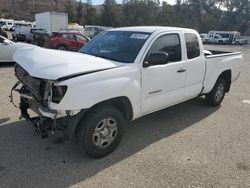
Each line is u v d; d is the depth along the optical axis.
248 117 6.10
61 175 3.57
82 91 3.49
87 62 3.83
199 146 4.56
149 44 4.45
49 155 4.03
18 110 5.72
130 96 4.09
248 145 4.68
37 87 3.62
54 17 32.66
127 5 80.75
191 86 5.46
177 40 5.04
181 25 82.31
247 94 8.31
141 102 4.36
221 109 6.59
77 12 91.38
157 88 4.59
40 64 3.61
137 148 4.38
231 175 3.75
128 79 4.03
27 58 3.89
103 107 3.88
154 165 3.90
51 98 3.46
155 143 4.59
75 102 3.46
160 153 4.26
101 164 3.87
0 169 3.63
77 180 3.49
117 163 3.92
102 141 3.96
